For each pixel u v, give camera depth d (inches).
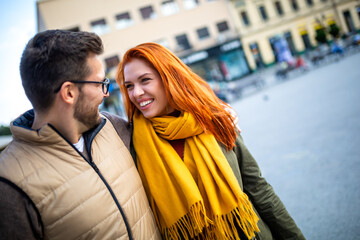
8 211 30.7
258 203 50.1
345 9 1011.9
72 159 36.5
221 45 853.2
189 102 46.4
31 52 33.5
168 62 47.3
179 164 47.1
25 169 33.1
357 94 241.1
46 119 36.2
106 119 46.6
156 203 46.7
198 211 43.5
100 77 38.9
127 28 804.0
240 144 50.6
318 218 91.5
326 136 163.8
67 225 34.0
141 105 48.2
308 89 385.7
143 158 48.3
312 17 973.8
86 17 768.9
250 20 899.4
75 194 34.9
